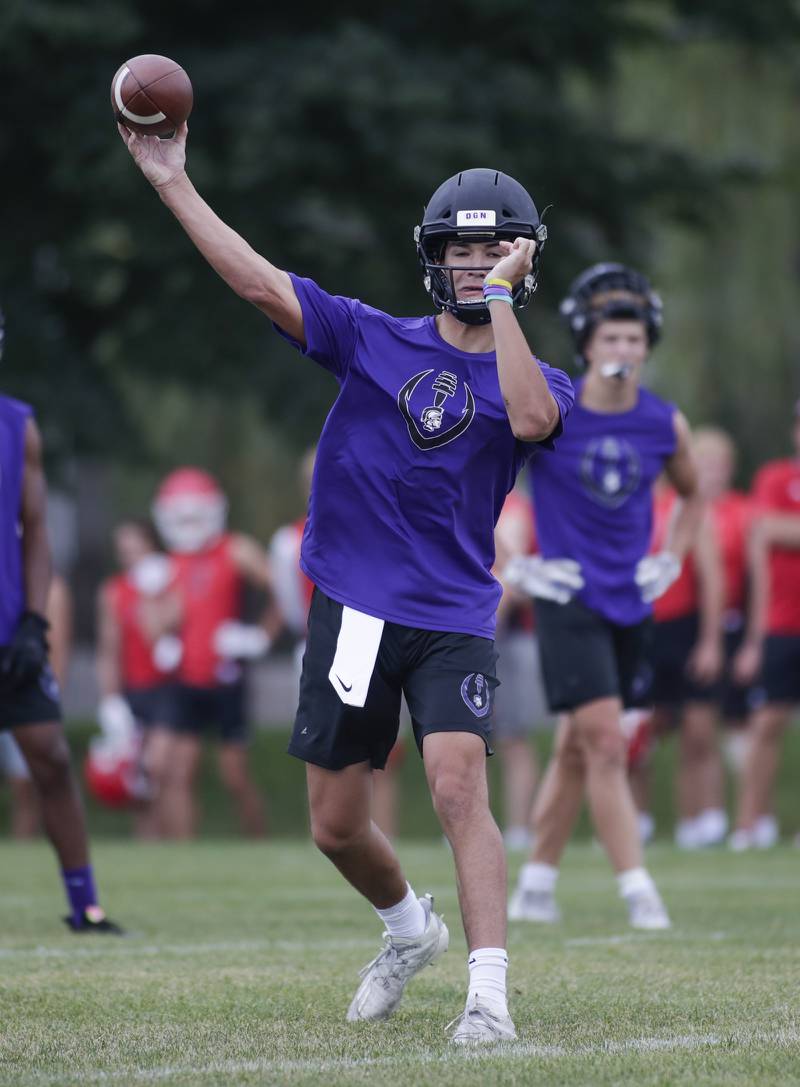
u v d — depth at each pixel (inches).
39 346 2556.6
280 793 2466.8
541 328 2591.0
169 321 2588.6
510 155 2490.2
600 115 2755.9
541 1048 556.7
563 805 1002.1
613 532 973.2
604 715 964.0
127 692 1839.3
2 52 2304.4
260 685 3671.3
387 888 627.5
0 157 2501.2
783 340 3270.2
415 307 2506.2
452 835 590.2
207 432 3631.9
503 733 1676.9
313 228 2471.7
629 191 2620.6
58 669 1318.9
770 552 1609.3
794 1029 589.0
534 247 598.9
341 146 2395.4
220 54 2434.8
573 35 2687.0
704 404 3316.9
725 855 1496.1
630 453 972.6
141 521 1861.5
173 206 599.8
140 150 600.7
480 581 617.0
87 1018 625.0
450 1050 558.6
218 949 848.3
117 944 869.8
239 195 2407.7
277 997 677.3
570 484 970.7
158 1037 585.9
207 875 1312.7
